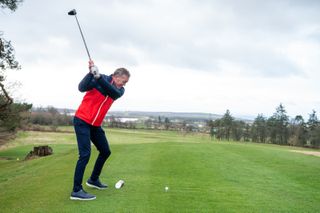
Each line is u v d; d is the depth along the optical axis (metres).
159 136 61.03
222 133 73.62
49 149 21.56
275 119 71.31
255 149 14.59
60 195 5.79
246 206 5.41
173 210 5.01
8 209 5.19
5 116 27.56
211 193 6.18
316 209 5.46
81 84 5.36
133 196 5.73
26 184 7.31
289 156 12.66
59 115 55.75
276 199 5.98
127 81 5.64
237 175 8.27
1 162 21.47
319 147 65.56
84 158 5.46
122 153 12.23
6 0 22.17
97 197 5.64
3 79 25.75
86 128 5.48
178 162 9.98
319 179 8.20
